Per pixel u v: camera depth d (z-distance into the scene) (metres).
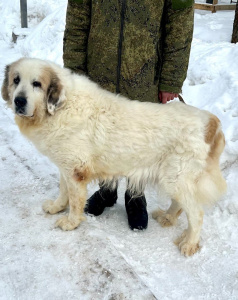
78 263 1.25
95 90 1.30
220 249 1.37
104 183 1.42
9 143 2.07
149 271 1.27
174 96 1.41
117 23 1.26
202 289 1.20
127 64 1.31
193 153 1.24
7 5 4.70
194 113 1.28
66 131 1.26
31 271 1.21
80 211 1.40
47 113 1.26
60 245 1.33
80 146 1.28
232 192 1.59
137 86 1.36
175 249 1.38
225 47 2.51
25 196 1.61
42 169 1.82
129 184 1.39
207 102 2.19
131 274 1.21
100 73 1.37
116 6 1.24
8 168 1.83
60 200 1.48
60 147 1.29
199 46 2.69
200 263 1.32
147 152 1.28
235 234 1.44
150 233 1.47
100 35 1.30
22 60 1.25
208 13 3.74
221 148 1.29
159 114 1.27
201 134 1.24
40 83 1.21
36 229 1.41
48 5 4.29
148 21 1.25
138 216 1.47
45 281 1.18
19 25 4.43
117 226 1.50
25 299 1.12
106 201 1.55
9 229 1.40
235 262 1.31
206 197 1.30
